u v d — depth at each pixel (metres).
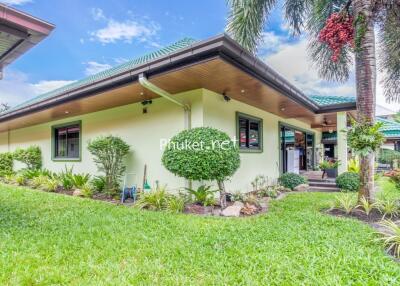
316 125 16.34
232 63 5.33
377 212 5.68
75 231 4.53
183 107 7.52
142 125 8.64
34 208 6.41
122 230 4.60
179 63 5.51
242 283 2.83
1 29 3.73
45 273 3.04
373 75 6.12
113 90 7.14
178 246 3.85
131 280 2.90
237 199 7.09
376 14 6.79
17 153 13.59
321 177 12.66
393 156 16.95
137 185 8.70
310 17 9.24
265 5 8.78
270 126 11.03
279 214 5.80
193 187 7.40
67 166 11.66
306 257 3.39
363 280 2.85
